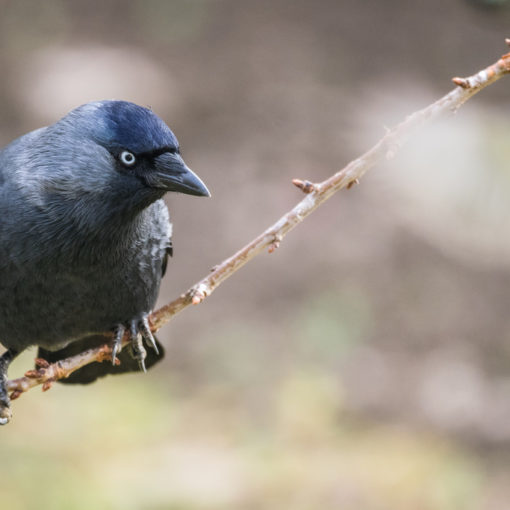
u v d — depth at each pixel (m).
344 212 15.30
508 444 11.28
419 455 11.02
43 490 10.23
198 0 20.36
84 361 5.98
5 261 6.78
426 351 13.24
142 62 18.48
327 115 17.23
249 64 18.67
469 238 14.70
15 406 11.44
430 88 18.11
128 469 10.62
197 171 16.02
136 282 7.16
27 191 6.73
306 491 10.27
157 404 11.84
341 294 13.95
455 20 20.00
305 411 11.77
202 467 10.68
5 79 17.83
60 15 19.86
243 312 13.78
